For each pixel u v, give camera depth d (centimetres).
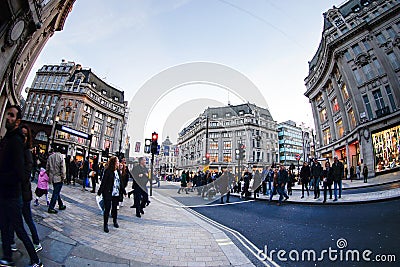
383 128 1997
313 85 3412
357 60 2333
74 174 1238
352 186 1487
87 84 4147
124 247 360
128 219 558
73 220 468
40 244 313
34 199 636
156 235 444
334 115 2941
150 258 330
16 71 1394
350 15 2542
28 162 300
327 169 1003
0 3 853
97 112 4381
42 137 3691
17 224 251
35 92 4247
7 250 252
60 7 1609
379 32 2214
